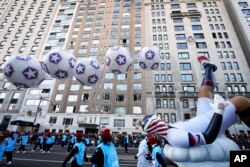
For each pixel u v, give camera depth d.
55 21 50.28
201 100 3.68
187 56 38.28
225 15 41.88
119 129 33.16
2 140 8.51
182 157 2.88
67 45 45.19
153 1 49.19
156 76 37.50
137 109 35.06
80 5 52.97
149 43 41.62
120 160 11.05
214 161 2.87
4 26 51.00
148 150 5.16
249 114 3.12
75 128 34.31
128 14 48.06
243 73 34.59
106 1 52.25
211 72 4.06
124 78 38.53
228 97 32.66
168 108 33.94
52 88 38.88
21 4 55.50
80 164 4.86
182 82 35.75
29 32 49.09
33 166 8.45
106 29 46.31
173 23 43.28
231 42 38.09
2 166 8.38
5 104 38.59
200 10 44.06
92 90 37.81
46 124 35.28
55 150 15.51
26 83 5.11
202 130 3.09
